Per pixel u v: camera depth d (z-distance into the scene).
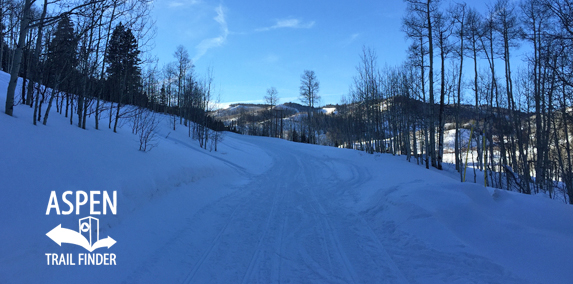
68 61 8.74
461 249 4.78
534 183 18.56
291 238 5.91
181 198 7.86
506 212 6.46
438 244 5.08
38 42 8.48
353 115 36.47
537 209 6.34
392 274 4.32
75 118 11.51
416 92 20.83
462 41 21.73
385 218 6.94
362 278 4.21
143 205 6.38
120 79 12.55
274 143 40.28
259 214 7.69
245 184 12.42
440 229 5.50
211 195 9.31
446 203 6.42
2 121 6.39
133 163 7.75
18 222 3.90
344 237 6.01
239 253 5.08
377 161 20.44
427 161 19.81
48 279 3.44
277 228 6.55
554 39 8.69
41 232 4.02
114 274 3.92
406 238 5.59
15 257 3.45
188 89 29.73
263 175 16.05
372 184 11.46
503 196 7.23
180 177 9.04
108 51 10.73
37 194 4.57
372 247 5.45
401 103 24.77
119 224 5.27
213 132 24.52
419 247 5.14
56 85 8.28
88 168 6.13
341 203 9.31
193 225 6.33
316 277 4.24
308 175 16.72
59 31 8.42
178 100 36.12
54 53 8.25
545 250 4.66
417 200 6.82
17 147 5.46
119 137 10.50
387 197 7.99
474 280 3.95
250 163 20.70
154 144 11.50
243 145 33.16
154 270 4.22
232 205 8.48
